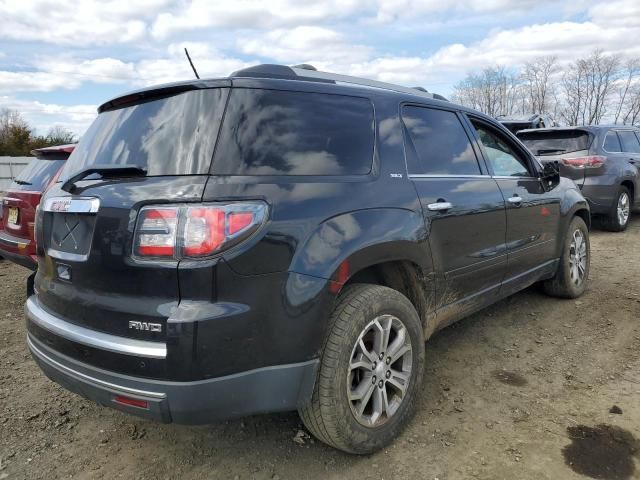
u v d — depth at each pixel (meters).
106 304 2.21
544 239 4.46
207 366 2.05
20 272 6.74
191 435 2.89
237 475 2.52
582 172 8.34
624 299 5.04
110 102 2.80
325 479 2.47
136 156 2.38
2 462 2.66
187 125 2.30
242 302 2.10
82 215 2.38
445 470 2.50
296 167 2.40
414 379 2.84
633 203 9.14
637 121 39.12
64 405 3.27
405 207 2.84
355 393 2.53
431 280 3.04
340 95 2.78
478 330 4.32
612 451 2.59
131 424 3.03
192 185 2.11
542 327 4.36
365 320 2.51
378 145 2.86
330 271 2.34
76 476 2.55
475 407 3.07
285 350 2.23
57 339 2.41
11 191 5.19
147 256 2.10
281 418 3.05
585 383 3.34
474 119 3.86
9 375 3.70
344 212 2.49
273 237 2.19
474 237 3.42
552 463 2.51
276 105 2.45
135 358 2.09
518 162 4.30
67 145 5.46
